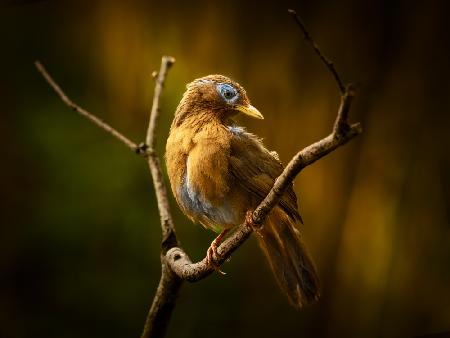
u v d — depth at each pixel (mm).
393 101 11906
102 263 11281
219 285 11297
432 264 11539
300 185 11797
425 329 11477
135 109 11953
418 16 11891
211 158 6004
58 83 12188
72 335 11000
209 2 12070
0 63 12141
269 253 6355
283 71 11852
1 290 11133
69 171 11656
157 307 6078
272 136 11734
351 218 11688
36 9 12391
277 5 11992
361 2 11922
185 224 11188
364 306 11523
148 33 12125
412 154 11758
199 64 11961
